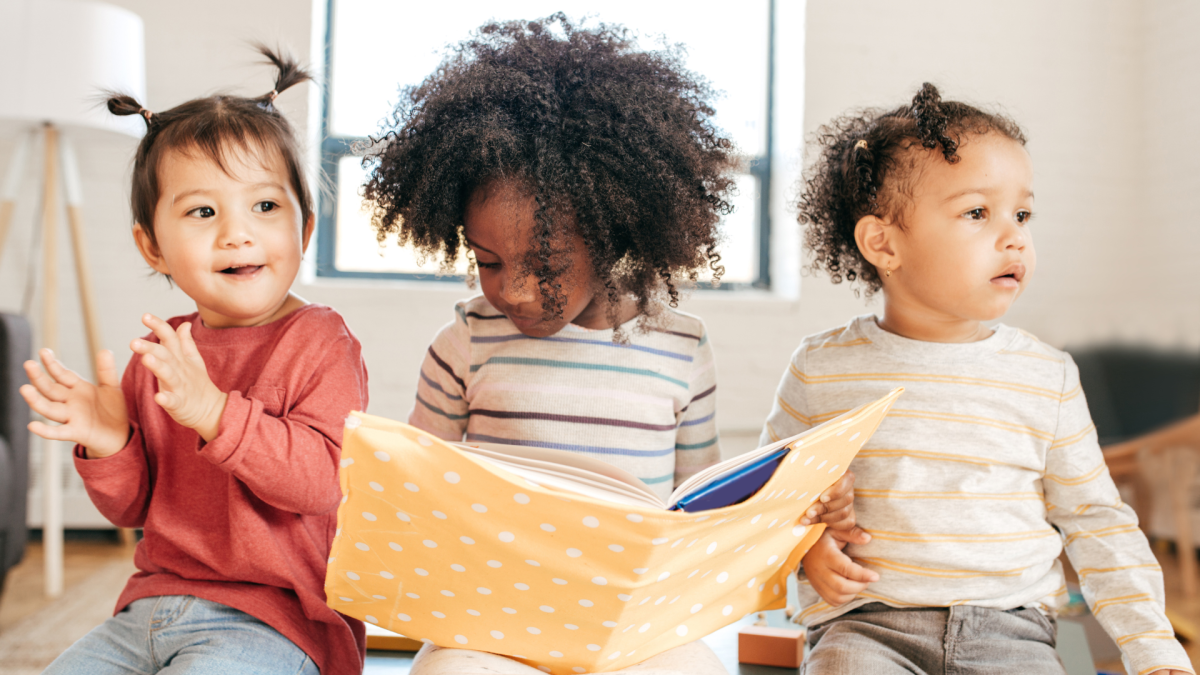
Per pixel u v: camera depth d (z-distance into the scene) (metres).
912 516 0.90
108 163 2.66
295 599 0.82
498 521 0.61
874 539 0.90
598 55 0.91
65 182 2.36
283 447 0.74
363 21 2.96
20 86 2.16
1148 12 3.09
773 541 0.78
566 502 0.59
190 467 0.84
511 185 0.81
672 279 0.94
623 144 0.85
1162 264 3.00
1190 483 1.83
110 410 0.79
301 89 2.62
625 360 1.02
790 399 1.01
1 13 2.16
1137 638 0.83
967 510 0.89
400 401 2.82
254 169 0.82
